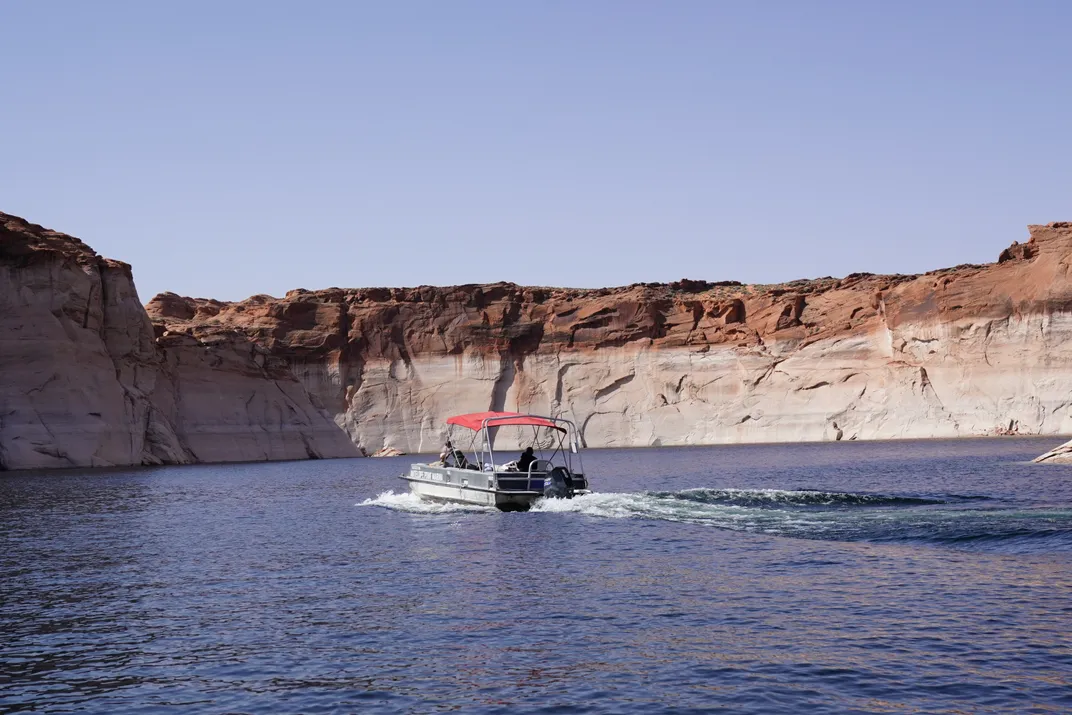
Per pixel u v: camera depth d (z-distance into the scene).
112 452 81.25
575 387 143.88
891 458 75.62
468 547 27.44
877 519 30.02
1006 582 20.11
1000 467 57.34
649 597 19.89
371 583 22.12
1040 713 12.66
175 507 42.25
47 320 79.25
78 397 79.50
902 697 13.40
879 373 126.12
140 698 14.02
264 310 151.38
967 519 28.98
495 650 16.12
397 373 148.38
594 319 147.25
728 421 133.25
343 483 60.28
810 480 53.25
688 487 49.94
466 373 147.38
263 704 13.67
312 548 28.11
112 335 88.25
